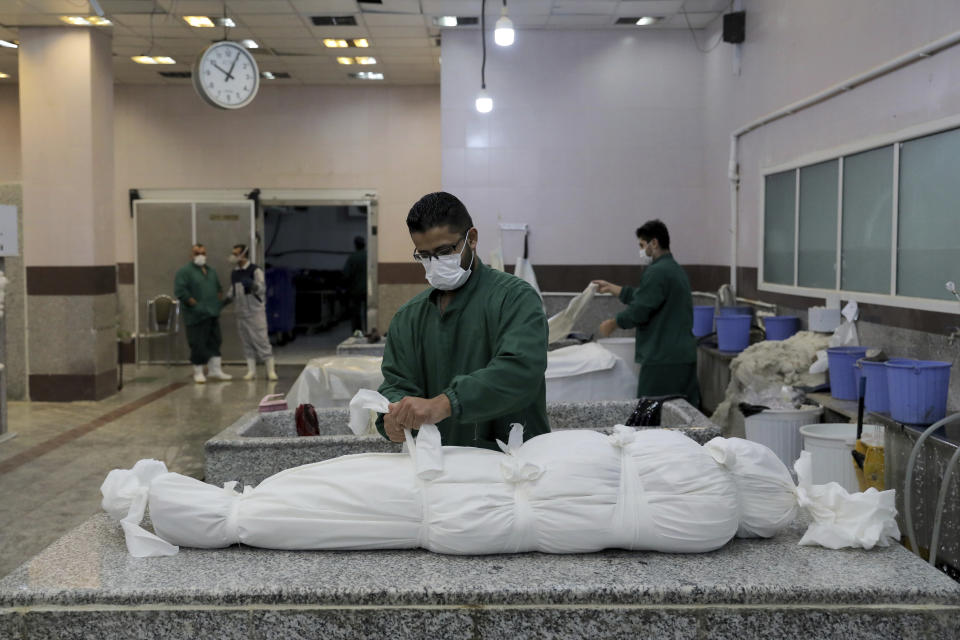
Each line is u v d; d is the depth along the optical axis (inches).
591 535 82.8
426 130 450.3
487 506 82.7
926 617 74.4
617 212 346.3
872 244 205.2
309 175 450.9
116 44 361.1
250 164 449.7
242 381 394.0
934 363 143.3
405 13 318.0
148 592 75.0
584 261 347.6
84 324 337.4
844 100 218.1
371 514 84.3
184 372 423.8
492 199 346.0
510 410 87.4
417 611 74.4
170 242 439.8
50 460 241.1
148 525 91.0
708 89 337.7
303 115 449.4
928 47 173.9
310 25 332.8
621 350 276.1
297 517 85.0
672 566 80.7
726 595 74.5
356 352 252.5
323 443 141.6
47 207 335.0
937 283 177.0
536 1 305.3
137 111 446.0
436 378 95.2
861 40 207.0
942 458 130.3
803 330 244.2
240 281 390.3
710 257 337.4
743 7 294.4
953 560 127.6
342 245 639.1
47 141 333.7
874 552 84.9
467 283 93.4
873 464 148.2
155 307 408.8
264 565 81.7
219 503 86.9
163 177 448.5
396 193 451.8
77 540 89.4
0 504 198.7
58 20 321.7
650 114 344.5
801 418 187.2
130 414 311.3
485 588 75.0
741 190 300.2
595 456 85.7
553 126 344.2
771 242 272.1
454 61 341.7
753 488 87.6
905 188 189.5
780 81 260.8
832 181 226.8
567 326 245.8
